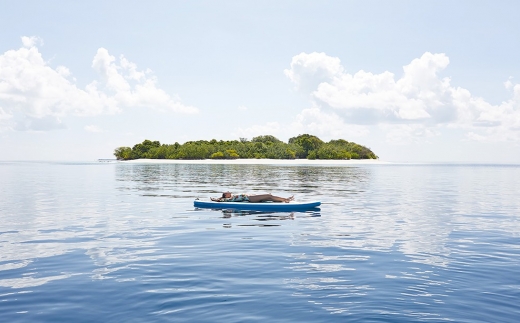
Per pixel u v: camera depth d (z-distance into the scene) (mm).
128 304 6062
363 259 8711
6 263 8367
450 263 8383
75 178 41906
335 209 17469
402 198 22516
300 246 10000
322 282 7078
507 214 16109
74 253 9234
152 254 9148
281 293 6504
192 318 5539
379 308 5883
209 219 14492
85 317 5602
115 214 15758
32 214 15688
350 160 112062
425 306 5961
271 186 29891
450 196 24000
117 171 60344
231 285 6918
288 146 117062
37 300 6246
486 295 6438
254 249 9664
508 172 73312
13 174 51562
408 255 9070
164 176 44906
